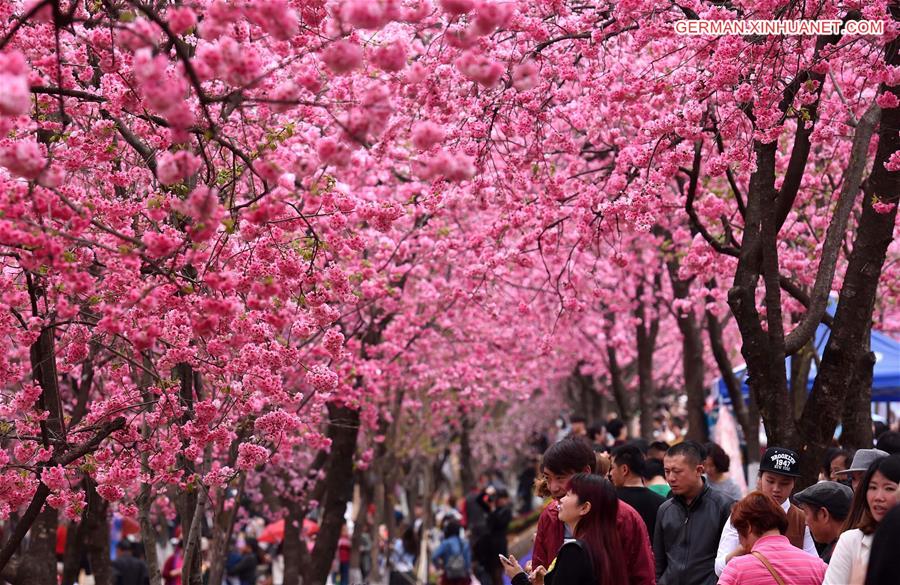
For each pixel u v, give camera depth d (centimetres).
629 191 1334
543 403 4966
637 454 1137
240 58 739
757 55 1119
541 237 1464
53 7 666
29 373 1423
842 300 1094
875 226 1080
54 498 942
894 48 1116
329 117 1303
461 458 4044
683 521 1067
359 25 717
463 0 770
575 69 1250
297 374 1616
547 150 1447
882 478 730
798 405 1669
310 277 970
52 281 906
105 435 921
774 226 1088
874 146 1494
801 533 938
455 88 1219
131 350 1133
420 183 1662
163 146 942
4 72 611
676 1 1166
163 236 768
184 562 1170
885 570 612
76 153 949
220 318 833
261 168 768
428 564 2981
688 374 2223
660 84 1185
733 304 1090
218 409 1060
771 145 1099
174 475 1038
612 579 810
